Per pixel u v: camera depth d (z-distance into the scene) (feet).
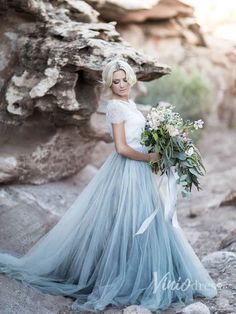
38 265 11.39
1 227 12.80
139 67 14.26
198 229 16.90
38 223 13.53
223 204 19.26
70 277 11.31
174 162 10.80
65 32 13.92
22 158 14.53
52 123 15.24
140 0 26.04
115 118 10.83
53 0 15.53
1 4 14.02
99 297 10.48
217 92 32.40
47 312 10.03
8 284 10.44
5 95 14.25
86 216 11.19
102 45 13.64
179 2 28.37
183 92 29.71
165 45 30.42
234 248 13.92
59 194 15.38
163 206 11.15
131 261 10.57
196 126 10.77
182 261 10.88
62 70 13.52
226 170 25.67
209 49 31.91
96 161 22.39
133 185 10.89
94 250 10.91
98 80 14.02
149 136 10.69
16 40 14.49
